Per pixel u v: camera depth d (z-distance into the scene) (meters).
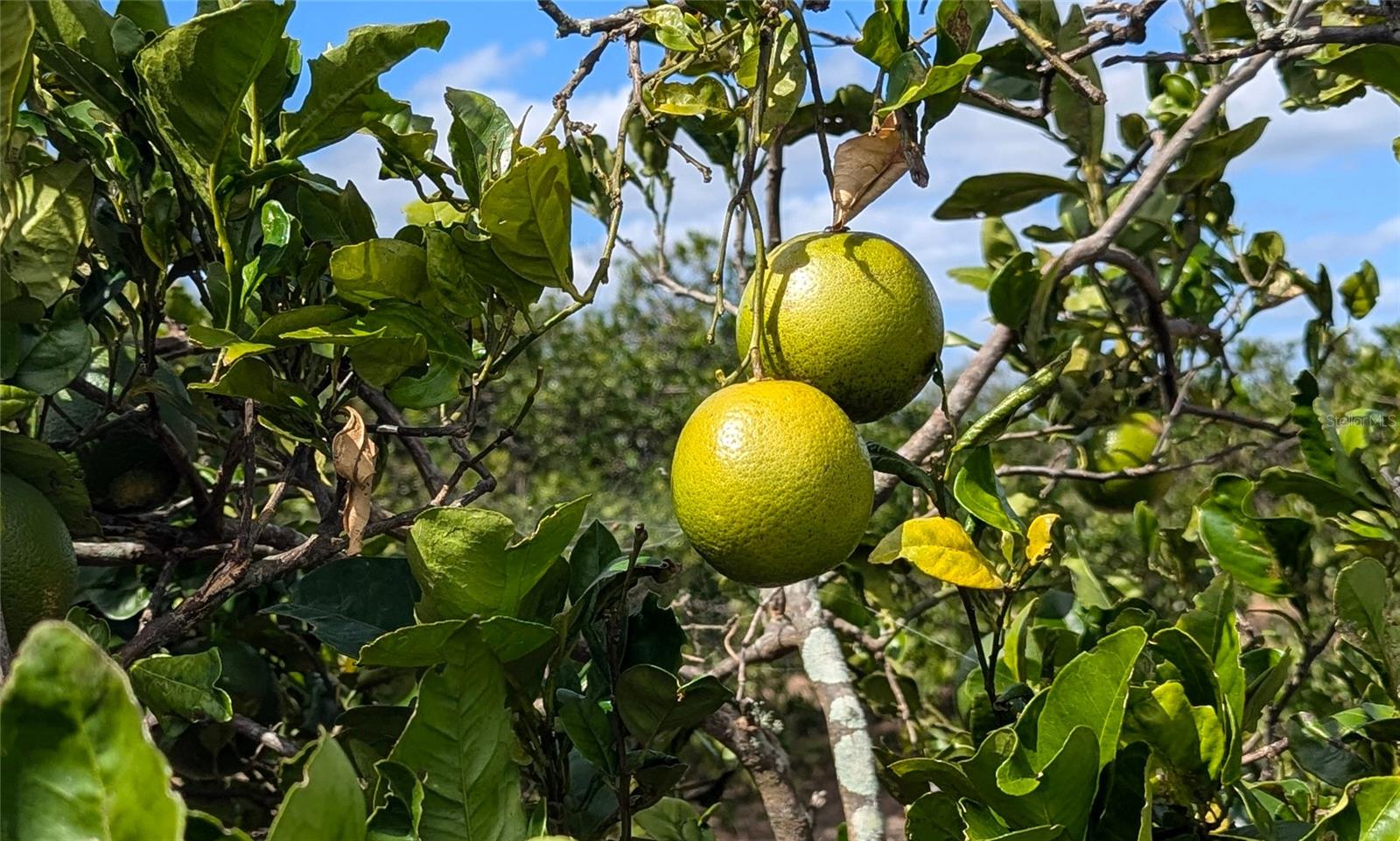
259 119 1.69
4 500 1.56
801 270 1.67
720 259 1.65
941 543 1.92
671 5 1.88
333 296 1.85
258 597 2.73
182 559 2.04
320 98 1.65
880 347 1.64
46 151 2.05
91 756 0.90
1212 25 3.10
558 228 1.63
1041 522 1.98
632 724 1.70
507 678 1.59
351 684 3.26
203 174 1.62
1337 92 3.11
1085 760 1.50
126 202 1.79
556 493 7.74
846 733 2.48
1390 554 2.45
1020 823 1.56
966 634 4.80
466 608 1.53
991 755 1.56
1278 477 2.35
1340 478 2.33
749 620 4.19
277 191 1.95
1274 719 2.36
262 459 2.69
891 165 1.77
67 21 1.61
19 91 1.31
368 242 1.63
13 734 0.89
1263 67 2.92
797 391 1.56
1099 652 1.54
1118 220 3.00
